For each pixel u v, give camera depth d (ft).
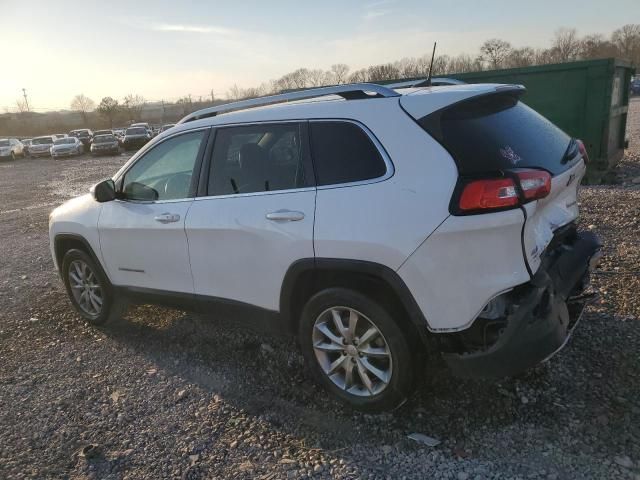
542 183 8.79
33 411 11.58
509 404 10.25
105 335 15.40
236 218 11.27
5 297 19.31
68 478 9.39
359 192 9.68
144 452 9.96
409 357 9.70
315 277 10.62
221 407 11.23
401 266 9.15
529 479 8.40
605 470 8.40
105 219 14.40
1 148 118.83
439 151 9.07
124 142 122.52
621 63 30.19
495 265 8.70
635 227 19.80
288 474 9.04
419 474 8.77
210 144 12.24
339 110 10.29
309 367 11.14
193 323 15.55
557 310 9.20
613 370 10.93
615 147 32.30
